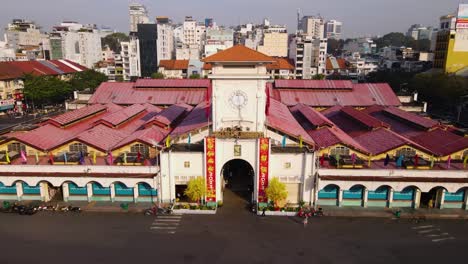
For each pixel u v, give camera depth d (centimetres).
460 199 6022
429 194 6228
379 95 11050
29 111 13925
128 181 5962
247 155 5969
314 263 4509
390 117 9325
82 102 11281
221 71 6128
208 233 5219
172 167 6038
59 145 6719
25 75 14538
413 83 14575
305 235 5181
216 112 6241
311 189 6025
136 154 6525
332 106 10562
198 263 4484
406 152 6606
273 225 5466
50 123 7956
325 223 5531
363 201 6053
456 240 5106
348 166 5994
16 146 6731
